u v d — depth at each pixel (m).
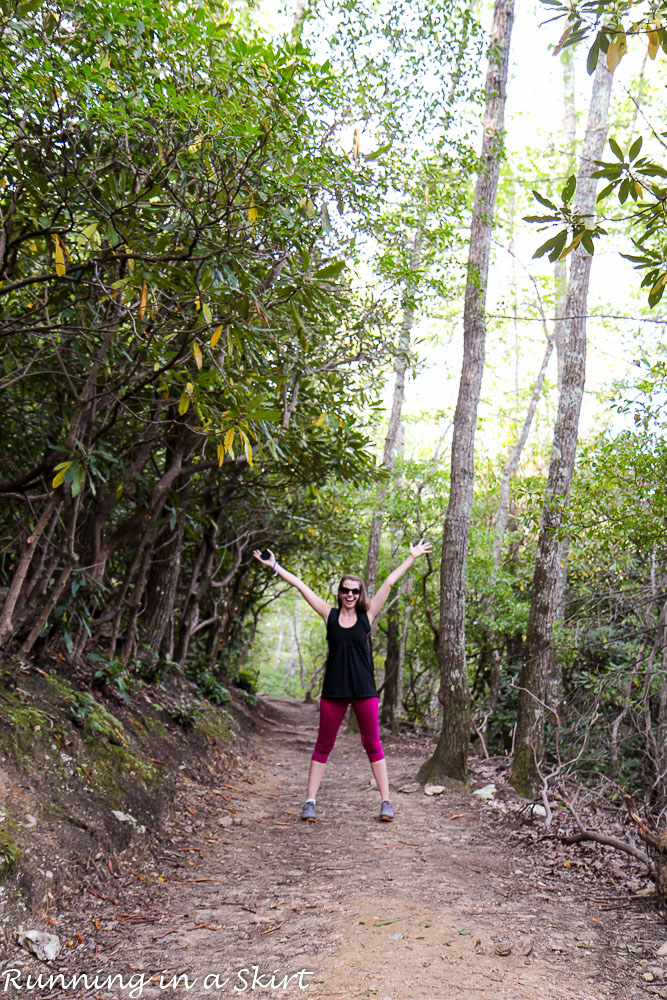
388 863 4.48
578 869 4.53
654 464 5.98
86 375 5.22
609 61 2.85
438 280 6.43
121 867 4.02
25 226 4.22
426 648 14.62
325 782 7.66
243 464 7.48
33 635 4.88
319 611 5.49
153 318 4.35
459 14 6.22
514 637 12.18
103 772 4.67
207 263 3.95
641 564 7.60
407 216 6.40
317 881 4.11
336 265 4.10
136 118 3.46
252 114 3.57
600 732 8.06
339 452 7.07
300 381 6.03
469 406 7.51
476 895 3.91
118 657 6.95
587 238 3.14
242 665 16.66
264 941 3.22
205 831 5.09
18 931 3.07
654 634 7.61
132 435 5.91
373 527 13.18
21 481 4.76
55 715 4.67
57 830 3.79
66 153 3.71
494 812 5.95
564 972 2.96
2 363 5.13
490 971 2.91
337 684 5.46
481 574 11.41
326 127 4.48
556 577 6.96
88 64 3.35
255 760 8.73
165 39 3.39
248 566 12.66
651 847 4.21
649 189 3.04
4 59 3.14
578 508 6.60
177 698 7.99
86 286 4.85
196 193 4.25
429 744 10.39
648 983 2.88
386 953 3.05
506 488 13.66
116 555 8.01
